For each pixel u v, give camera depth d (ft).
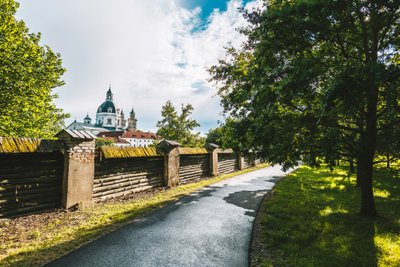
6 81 35.50
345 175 51.26
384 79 12.11
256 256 14.38
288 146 19.88
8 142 18.92
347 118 20.97
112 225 18.81
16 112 37.65
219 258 13.99
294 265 13.15
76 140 22.93
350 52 21.24
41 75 40.68
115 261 13.05
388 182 41.09
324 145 18.53
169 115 103.40
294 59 18.66
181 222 20.29
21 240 15.31
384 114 20.77
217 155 55.72
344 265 13.21
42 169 21.68
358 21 19.75
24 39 40.91
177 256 14.03
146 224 19.49
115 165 29.19
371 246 15.65
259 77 19.51
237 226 19.72
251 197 31.17
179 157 41.68
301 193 33.32
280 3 18.67
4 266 11.86
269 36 18.72
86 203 23.76
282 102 19.43
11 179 19.66
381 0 13.94
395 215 22.43
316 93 18.17
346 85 12.87
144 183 33.88
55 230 17.25
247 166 77.71
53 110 48.19
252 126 20.35
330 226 19.43
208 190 35.73
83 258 13.23
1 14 37.09
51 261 12.71
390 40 17.84
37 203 21.18
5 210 19.26
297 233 17.92
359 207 25.57
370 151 21.20
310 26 16.57
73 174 22.72
